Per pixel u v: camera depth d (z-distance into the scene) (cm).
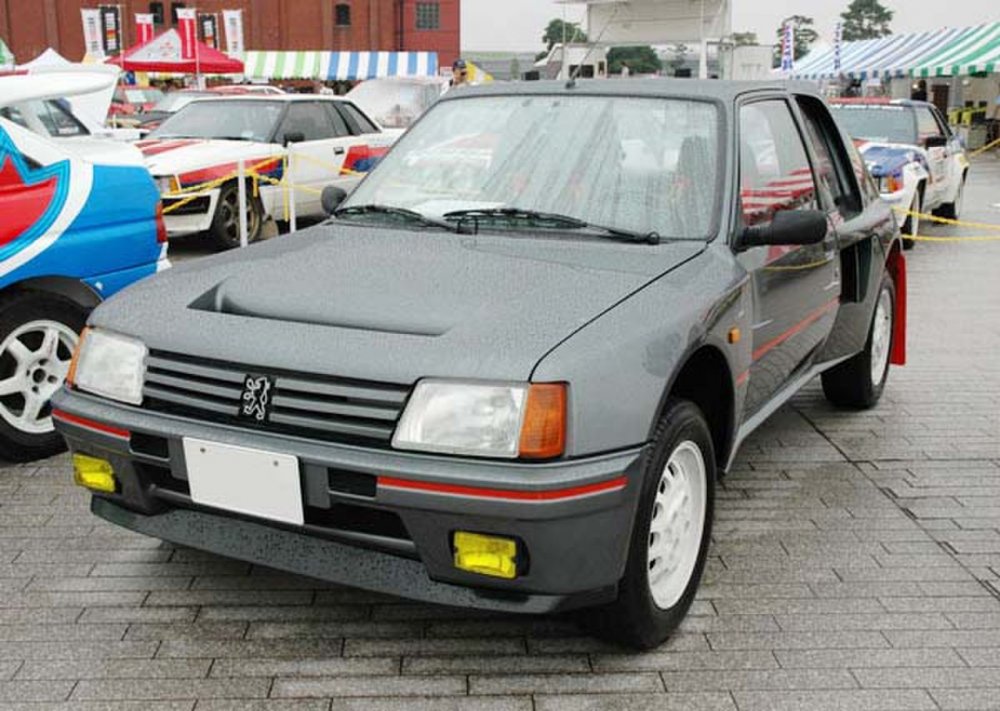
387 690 299
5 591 355
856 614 350
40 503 433
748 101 424
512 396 273
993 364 700
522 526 271
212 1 6159
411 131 448
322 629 333
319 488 284
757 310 385
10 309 464
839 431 552
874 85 3528
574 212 379
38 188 468
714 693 301
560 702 295
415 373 278
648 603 309
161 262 525
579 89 426
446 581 287
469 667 312
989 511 443
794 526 425
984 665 319
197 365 303
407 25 6444
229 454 292
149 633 329
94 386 323
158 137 1227
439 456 275
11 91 473
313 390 286
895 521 432
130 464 315
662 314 313
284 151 1162
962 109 3378
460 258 347
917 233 1341
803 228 364
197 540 316
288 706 291
